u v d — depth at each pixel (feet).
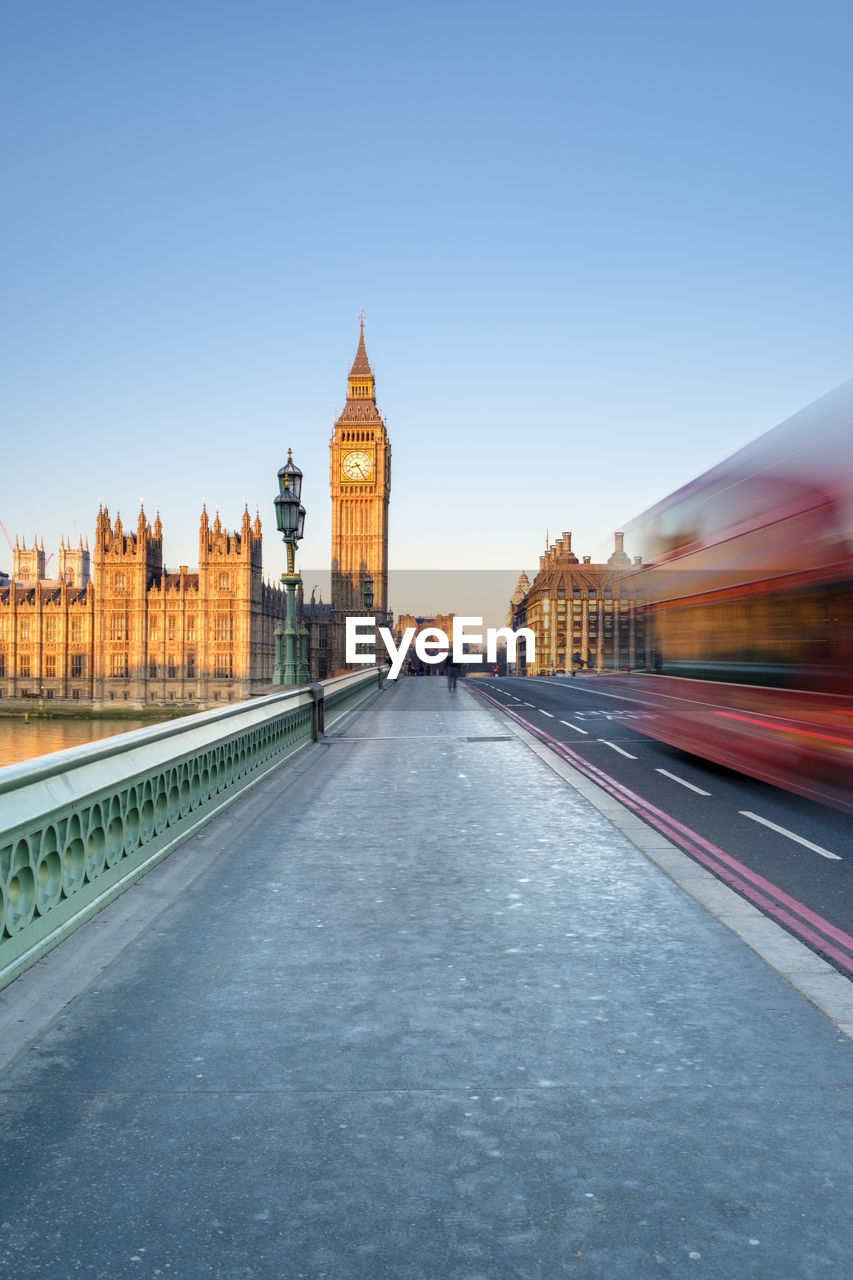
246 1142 12.19
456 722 80.94
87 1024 15.93
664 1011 16.48
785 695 37.73
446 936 20.80
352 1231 10.37
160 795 27.12
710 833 33.27
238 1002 16.94
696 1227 10.42
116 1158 11.82
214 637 540.93
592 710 97.71
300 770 48.57
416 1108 13.07
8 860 17.04
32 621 561.02
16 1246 10.12
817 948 20.33
